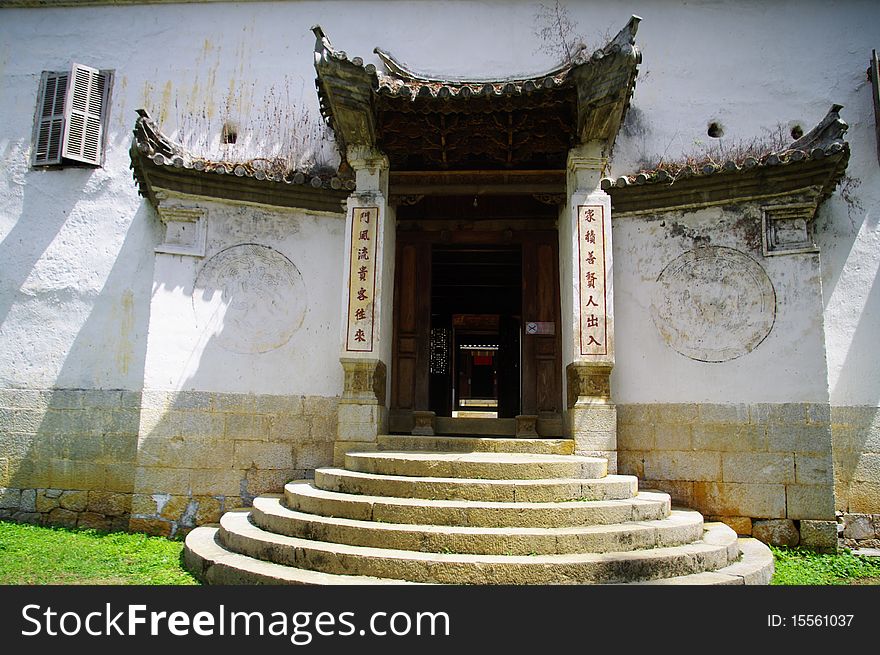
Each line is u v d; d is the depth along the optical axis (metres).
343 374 8.34
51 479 9.09
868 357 8.44
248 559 5.76
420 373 9.81
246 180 8.38
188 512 8.01
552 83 7.29
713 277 8.01
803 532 7.30
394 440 7.88
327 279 8.59
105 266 9.64
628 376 8.11
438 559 5.07
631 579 5.10
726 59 9.86
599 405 7.70
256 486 8.12
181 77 10.35
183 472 8.09
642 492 7.34
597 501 6.18
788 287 7.71
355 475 6.58
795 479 7.42
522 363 9.77
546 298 9.85
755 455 7.57
